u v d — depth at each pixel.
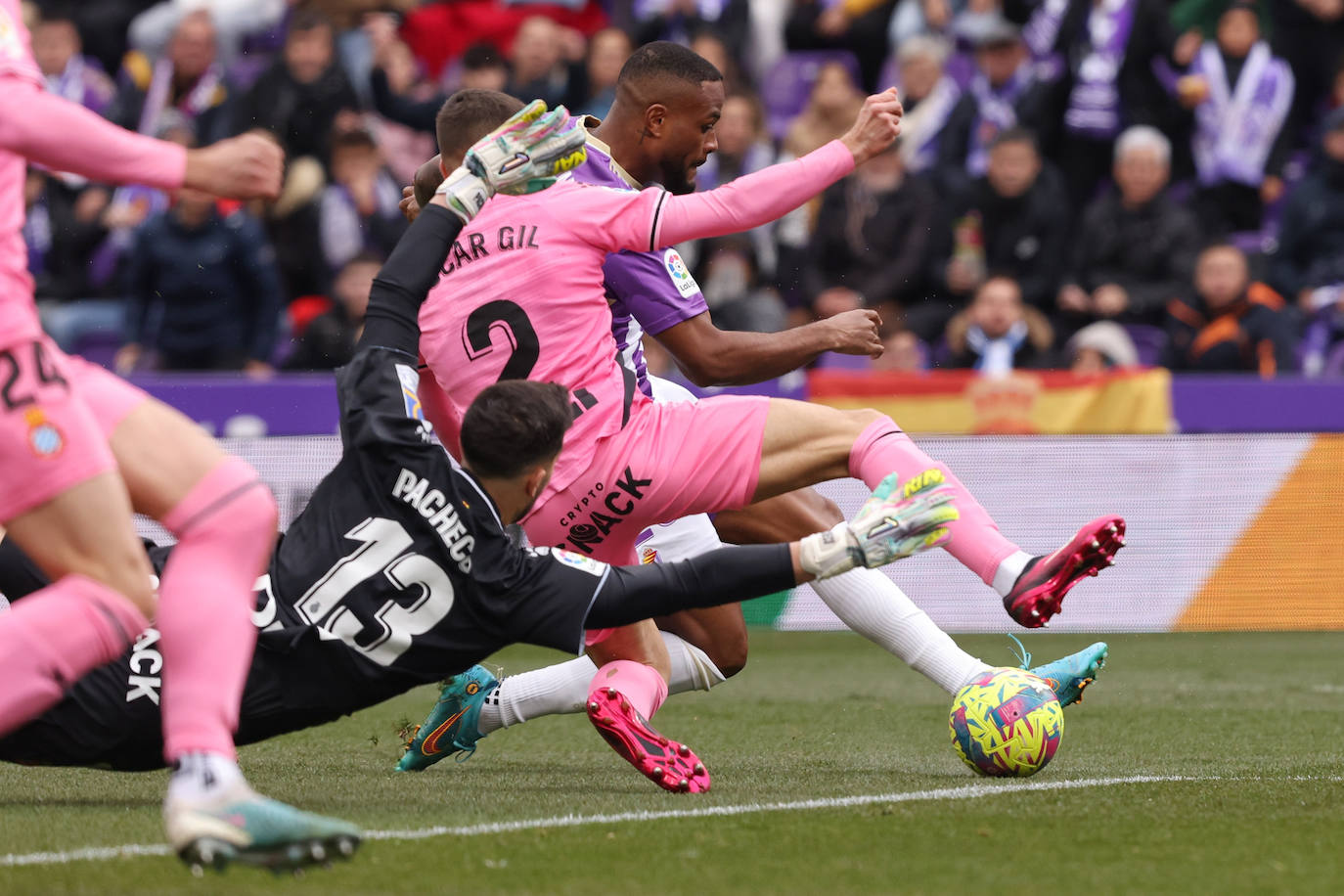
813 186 14.40
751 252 35.12
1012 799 13.41
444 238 12.54
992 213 35.22
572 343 14.23
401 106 37.91
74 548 9.91
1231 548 29.12
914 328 34.91
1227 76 37.78
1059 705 15.22
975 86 37.72
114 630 10.02
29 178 36.84
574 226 14.27
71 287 37.00
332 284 35.41
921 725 19.64
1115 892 9.66
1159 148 34.72
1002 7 39.53
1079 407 29.17
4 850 10.74
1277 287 35.59
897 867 10.35
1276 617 29.05
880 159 35.09
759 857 10.66
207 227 33.84
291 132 36.28
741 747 17.56
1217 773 15.35
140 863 10.27
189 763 9.60
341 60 36.78
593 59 37.41
